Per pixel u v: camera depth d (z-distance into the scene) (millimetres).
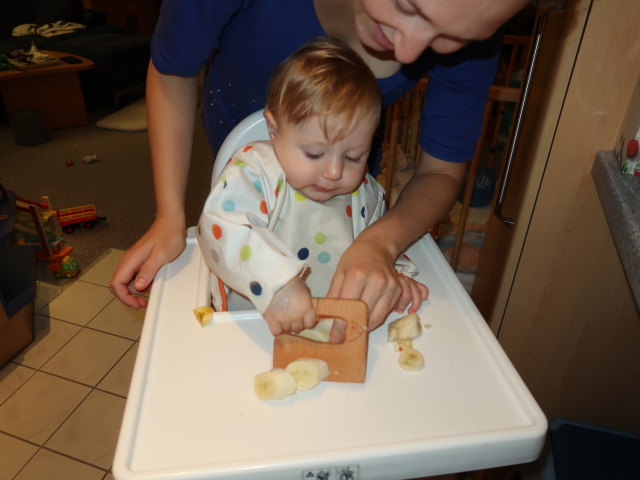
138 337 1793
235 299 739
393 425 483
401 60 474
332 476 458
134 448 455
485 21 419
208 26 661
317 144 615
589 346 1164
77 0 4301
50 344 1757
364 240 635
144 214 2547
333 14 646
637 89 847
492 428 482
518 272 1115
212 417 486
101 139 3406
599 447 1021
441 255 734
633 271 667
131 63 3936
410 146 2195
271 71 723
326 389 518
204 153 2994
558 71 900
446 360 559
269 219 661
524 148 1039
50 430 1468
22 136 3242
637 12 825
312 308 524
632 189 801
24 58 3410
